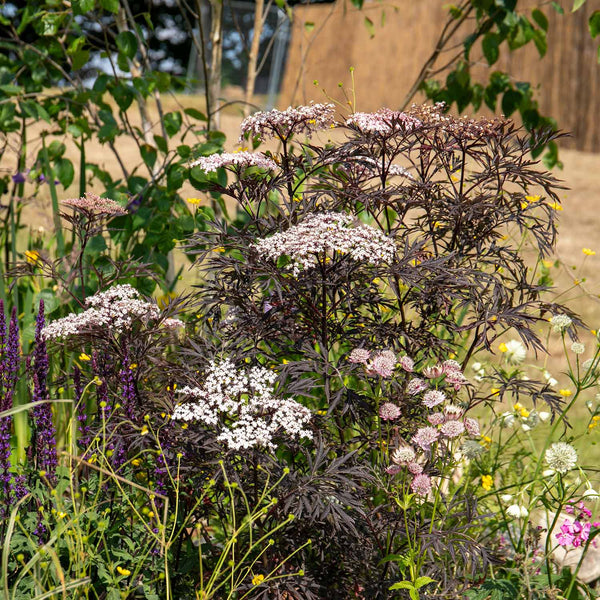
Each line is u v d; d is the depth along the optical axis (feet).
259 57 49.98
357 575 7.59
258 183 8.40
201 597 6.88
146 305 7.69
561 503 7.53
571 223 30.45
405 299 8.29
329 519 7.15
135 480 8.14
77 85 13.62
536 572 8.32
